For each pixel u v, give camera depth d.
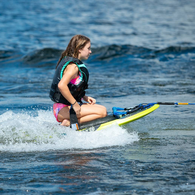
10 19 104.31
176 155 14.09
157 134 17.59
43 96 28.55
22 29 83.50
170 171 12.27
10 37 70.56
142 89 30.53
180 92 28.98
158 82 33.53
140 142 16.12
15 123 16.86
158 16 115.44
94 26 89.62
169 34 73.25
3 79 36.50
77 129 16.67
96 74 39.03
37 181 11.53
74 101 16.16
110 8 147.75
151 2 184.00
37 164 13.18
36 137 16.22
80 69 16.28
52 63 46.91
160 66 42.75
